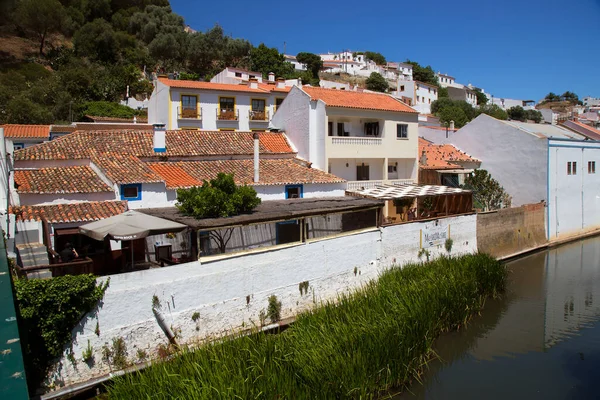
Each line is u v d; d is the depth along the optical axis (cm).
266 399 1120
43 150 2416
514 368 1644
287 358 1289
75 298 1266
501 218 3203
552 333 1959
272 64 9006
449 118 8225
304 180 2591
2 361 614
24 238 1605
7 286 863
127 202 1992
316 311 1634
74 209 1848
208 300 1584
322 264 1998
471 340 1881
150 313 1435
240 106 4541
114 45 7700
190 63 8631
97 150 2480
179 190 1848
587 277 2827
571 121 5006
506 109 12662
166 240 1947
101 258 1770
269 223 1941
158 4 10062
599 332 1975
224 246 1830
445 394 1451
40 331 1214
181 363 1238
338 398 1211
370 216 2386
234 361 1235
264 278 1761
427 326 1612
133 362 1378
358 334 1426
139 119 5234
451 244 2752
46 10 7475
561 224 3822
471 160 3928
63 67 6675
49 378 1231
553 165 3666
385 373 1388
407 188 2908
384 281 1972
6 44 7300
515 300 2394
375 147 3183
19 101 4975
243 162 2772
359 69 12525
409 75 11862
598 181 4275
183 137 2870
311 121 3041
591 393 1478
